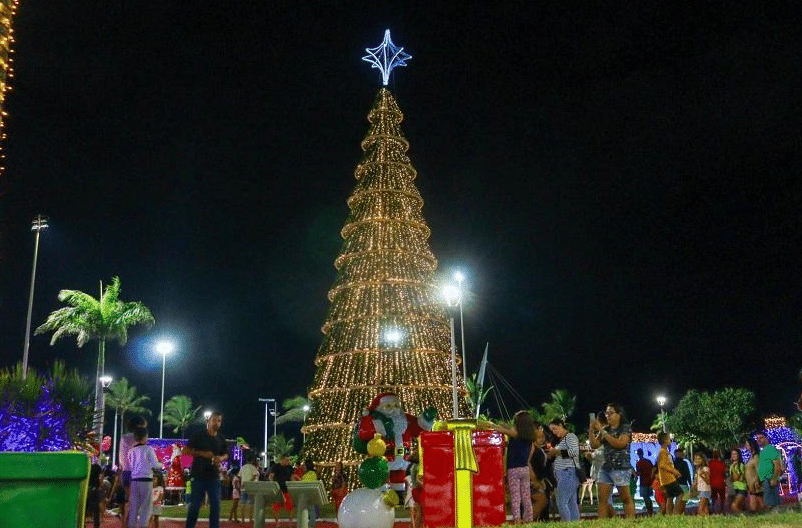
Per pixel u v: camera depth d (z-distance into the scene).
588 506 28.28
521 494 11.55
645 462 17.52
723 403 58.91
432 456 11.30
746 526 9.05
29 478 4.80
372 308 34.22
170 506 37.62
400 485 11.05
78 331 48.50
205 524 24.19
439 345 34.28
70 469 4.93
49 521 4.81
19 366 12.32
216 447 11.87
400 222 36.69
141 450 13.20
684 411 60.94
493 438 11.14
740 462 18.61
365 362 33.09
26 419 11.72
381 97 41.00
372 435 11.09
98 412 12.99
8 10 11.37
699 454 18.11
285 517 27.47
